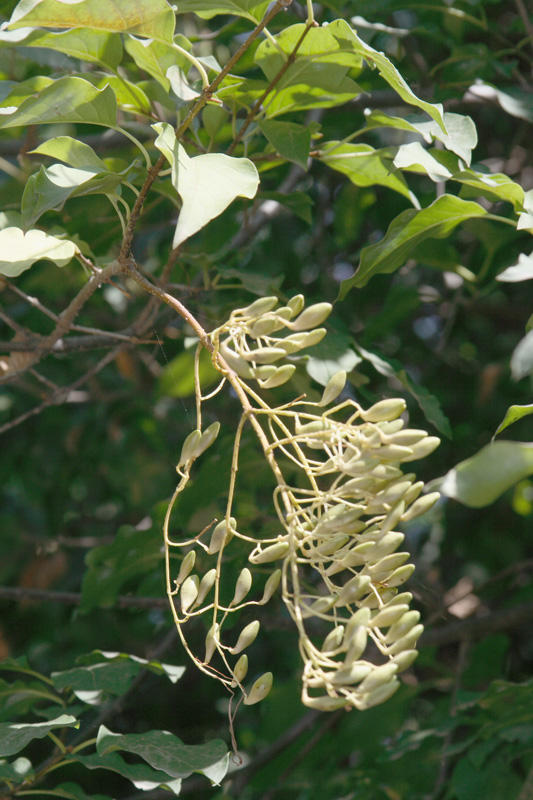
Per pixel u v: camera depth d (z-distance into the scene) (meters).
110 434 2.84
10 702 1.61
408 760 2.12
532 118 1.62
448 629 2.23
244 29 1.65
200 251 1.96
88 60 1.50
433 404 1.61
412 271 2.72
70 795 1.56
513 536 2.88
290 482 1.83
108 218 1.70
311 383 1.68
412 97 1.45
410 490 1.35
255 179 1.39
